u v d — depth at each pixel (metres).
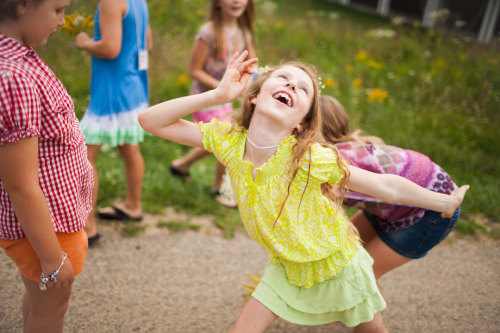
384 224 2.19
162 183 3.65
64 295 1.59
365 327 1.90
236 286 2.68
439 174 2.05
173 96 5.27
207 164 4.24
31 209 1.31
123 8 2.54
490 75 6.54
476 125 5.40
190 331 2.26
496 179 4.38
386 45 7.47
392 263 2.18
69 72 5.23
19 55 1.27
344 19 9.71
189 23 7.29
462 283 2.90
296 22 8.39
